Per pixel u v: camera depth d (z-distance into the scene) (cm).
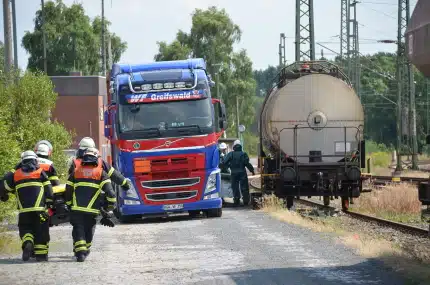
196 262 3391
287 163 6612
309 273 3016
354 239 3962
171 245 4069
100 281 2933
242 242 4097
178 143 5725
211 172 5791
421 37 3353
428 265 3209
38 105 7875
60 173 7769
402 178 10050
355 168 6525
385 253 3444
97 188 3519
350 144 6581
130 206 5700
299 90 6556
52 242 4347
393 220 6050
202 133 5762
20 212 3494
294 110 6562
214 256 3575
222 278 2942
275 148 6650
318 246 3825
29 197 3481
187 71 5981
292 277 2934
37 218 3497
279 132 6575
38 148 3681
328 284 2775
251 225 5044
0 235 4259
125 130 5716
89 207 3497
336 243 3925
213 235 4494
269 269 3138
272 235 4388
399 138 14475
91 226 3550
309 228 4744
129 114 5750
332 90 6556
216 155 5828
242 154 7294
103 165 3578
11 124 7419
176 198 5741
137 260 3500
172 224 5409
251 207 7038
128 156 5691
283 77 6900
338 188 6644
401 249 3762
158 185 5716
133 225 5516
